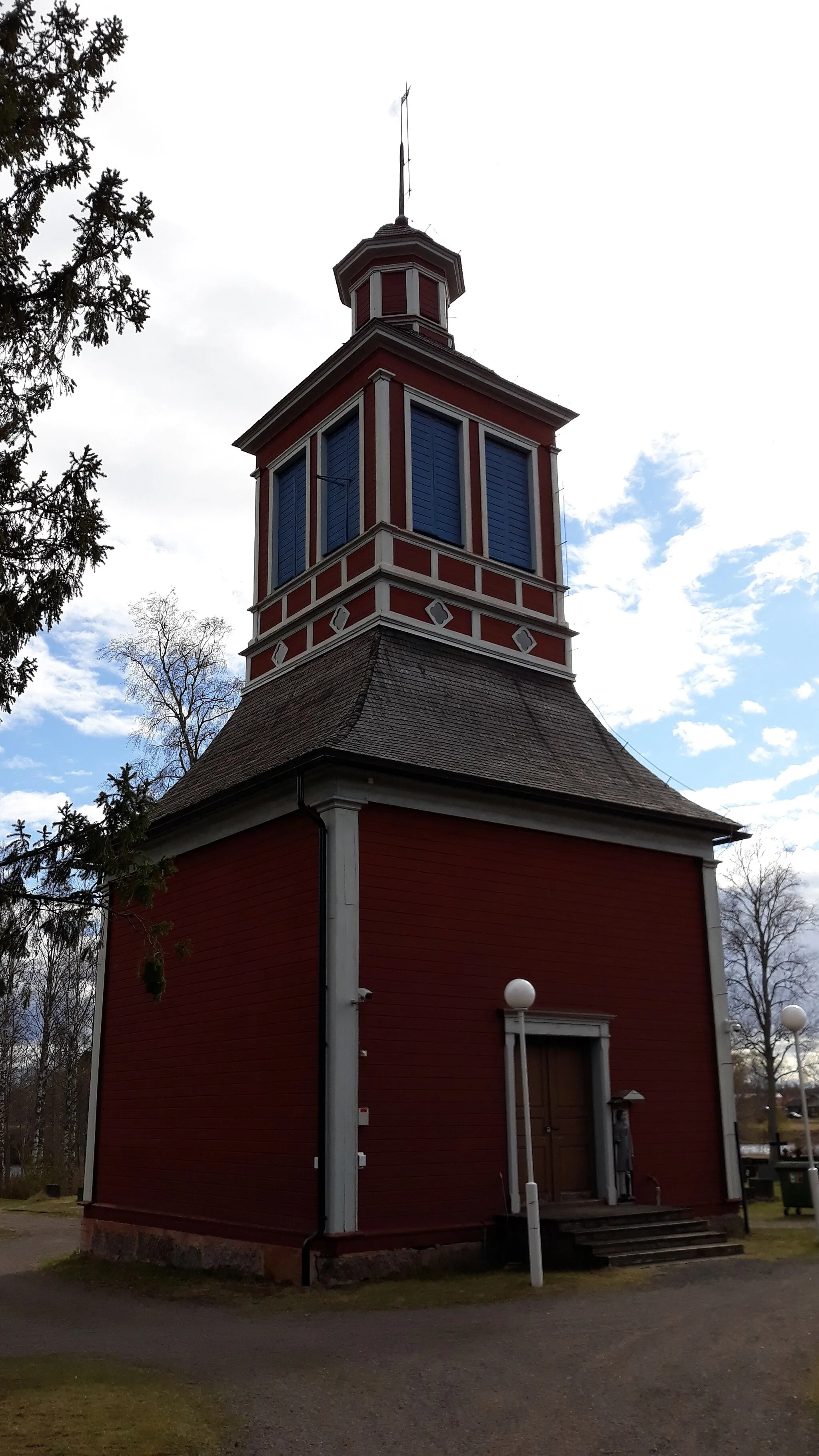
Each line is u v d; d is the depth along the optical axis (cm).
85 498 1057
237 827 1767
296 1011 1570
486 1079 1612
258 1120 1609
